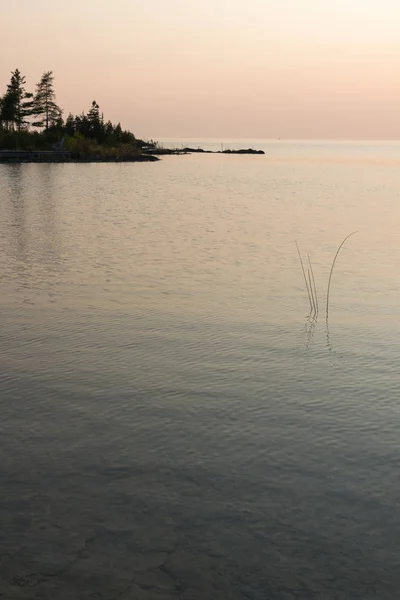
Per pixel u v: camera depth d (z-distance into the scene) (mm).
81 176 63219
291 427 8172
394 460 7305
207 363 10523
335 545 5793
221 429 8125
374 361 10602
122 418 8430
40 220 29859
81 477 6926
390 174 75062
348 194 46688
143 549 5730
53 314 13445
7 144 95938
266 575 5414
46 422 8273
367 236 25578
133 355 10883
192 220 30547
